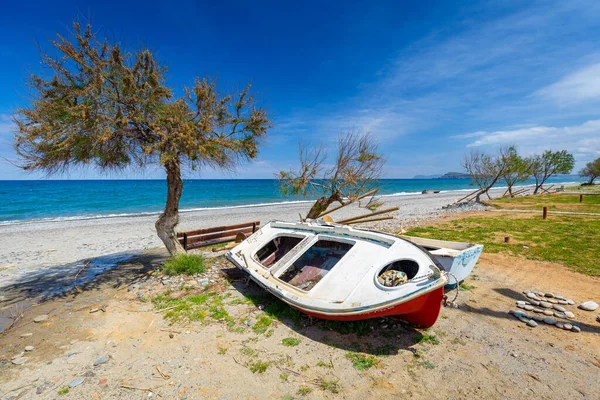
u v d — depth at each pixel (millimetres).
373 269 4863
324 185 9289
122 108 6422
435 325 4875
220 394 3363
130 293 6457
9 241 13219
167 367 3855
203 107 7055
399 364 3879
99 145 6234
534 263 7930
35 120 5656
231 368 3812
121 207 30375
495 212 18688
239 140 7836
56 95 5930
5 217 22719
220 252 9828
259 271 6156
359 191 9320
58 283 7500
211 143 6766
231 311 5414
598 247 9250
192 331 4742
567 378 3562
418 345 4312
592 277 6836
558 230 12016
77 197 39812
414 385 3488
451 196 44375
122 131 6309
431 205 28625
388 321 4961
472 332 4656
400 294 4016
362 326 4719
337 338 4508
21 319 5387
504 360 3938
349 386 3475
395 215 19891
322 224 7332
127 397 3330
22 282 7676
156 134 6645
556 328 4707
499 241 10484
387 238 5414
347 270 5102
